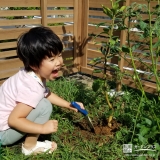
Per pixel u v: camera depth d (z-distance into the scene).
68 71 3.37
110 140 1.97
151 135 1.61
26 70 1.70
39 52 1.57
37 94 1.64
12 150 1.84
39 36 1.58
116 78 2.79
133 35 2.65
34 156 1.78
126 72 2.65
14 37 2.77
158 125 1.69
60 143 1.93
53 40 1.59
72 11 3.22
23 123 1.61
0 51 2.77
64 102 2.02
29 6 2.80
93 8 3.17
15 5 2.68
